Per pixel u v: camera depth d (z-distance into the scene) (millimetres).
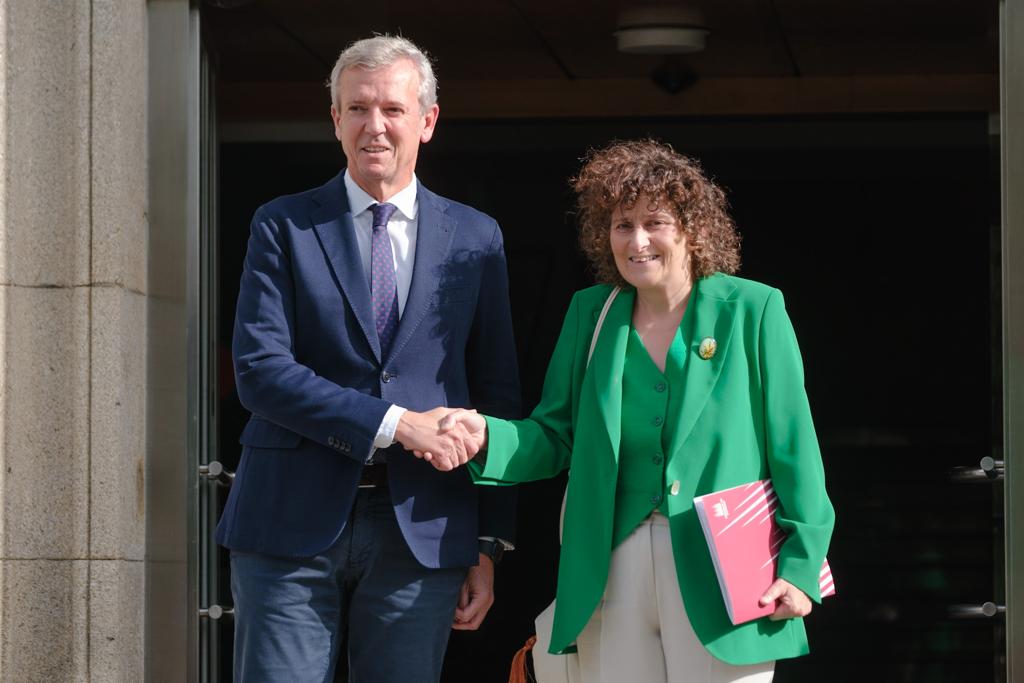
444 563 4613
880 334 10711
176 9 5527
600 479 4438
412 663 4629
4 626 5184
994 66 8945
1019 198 5336
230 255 9844
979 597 9594
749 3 7523
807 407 4438
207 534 5625
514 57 8836
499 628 9617
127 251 5320
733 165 10367
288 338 4582
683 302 4539
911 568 9711
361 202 4711
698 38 7996
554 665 4758
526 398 10055
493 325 4820
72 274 5242
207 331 5793
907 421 10664
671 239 4441
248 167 9852
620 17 7867
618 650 4434
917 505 10125
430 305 4656
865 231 10664
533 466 4629
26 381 5219
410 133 4668
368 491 4609
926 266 10672
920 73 9219
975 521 10031
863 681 9156
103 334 5230
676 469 4379
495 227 4887
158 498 5449
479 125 10016
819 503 4387
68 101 5258
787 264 10711
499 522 4812
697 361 4426
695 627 4305
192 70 5574
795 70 9156
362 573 4637
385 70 4637
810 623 9445
